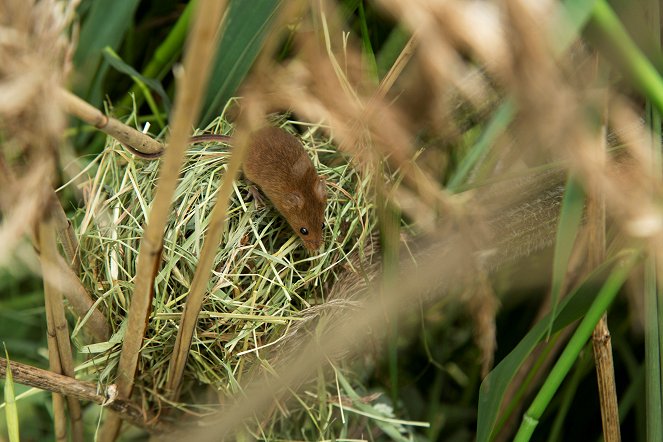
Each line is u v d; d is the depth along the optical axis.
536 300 0.66
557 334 0.57
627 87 0.55
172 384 0.57
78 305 0.55
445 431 0.67
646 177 0.49
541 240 0.59
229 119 0.60
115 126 0.51
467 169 0.58
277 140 0.58
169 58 0.62
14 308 0.64
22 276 0.63
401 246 0.58
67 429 0.62
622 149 0.53
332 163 0.61
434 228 0.59
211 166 0.58
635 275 0.61
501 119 0.56
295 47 0.59
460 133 0.59
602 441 0.66
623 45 0.48
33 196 0.45
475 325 0.62
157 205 0.48
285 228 0.59
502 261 0.59
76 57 0.60
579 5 0.44
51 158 0.45
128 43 0.63
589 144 0.45
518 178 0.59
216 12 0.43
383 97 0.57
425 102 0.57
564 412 0.62
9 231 0.45
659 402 0.53
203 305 0.56
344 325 0.58
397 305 0.57
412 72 0.57
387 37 0.63
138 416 0.58
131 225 0.57
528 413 0.54
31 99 0.44
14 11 0.44
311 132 0.60
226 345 0.56
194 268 0.56
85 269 0.57
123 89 0.65
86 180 0.61
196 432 0.58
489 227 0.58
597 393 0.66
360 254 0.58
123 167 0.59
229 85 0.59
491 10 0.39
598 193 0.55
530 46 0.39
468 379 0.67
